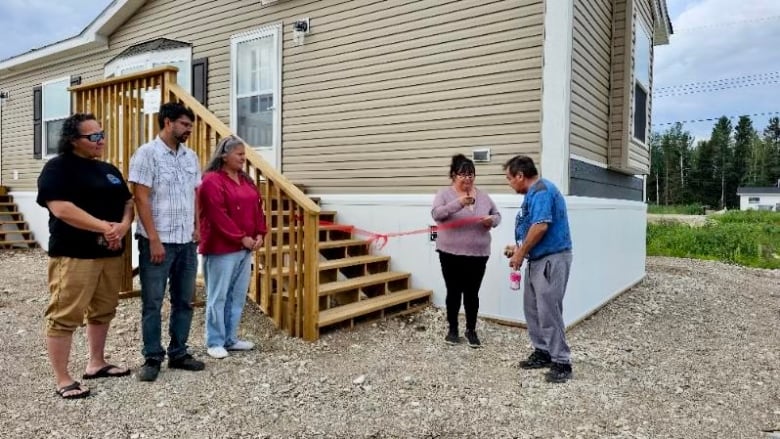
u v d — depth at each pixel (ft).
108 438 9.18
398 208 20.24
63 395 10.67
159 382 11.68
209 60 26.48
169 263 11.98
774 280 33.12
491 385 12.28
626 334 17.65
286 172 23.98
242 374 12.32
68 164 10.50
